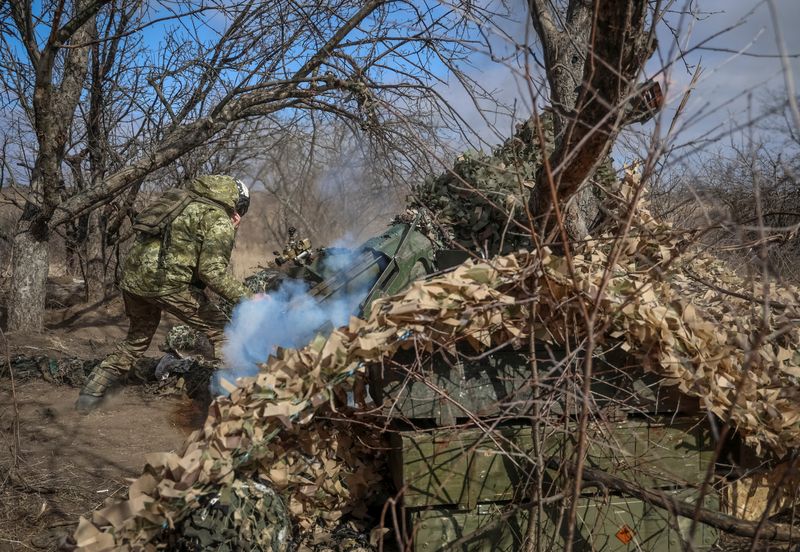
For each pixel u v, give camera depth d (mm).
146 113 7730
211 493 2529
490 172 4441
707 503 2975
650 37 2307
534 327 2732
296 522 3004
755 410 2820
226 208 5191
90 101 8680
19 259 7805
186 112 6707
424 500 2764
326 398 2570
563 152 3025
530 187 4391
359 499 3150
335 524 3074
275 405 2516
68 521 3422
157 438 4766
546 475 2832
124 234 9945
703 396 2771
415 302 2580
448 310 2609
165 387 5887
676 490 2943
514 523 2836
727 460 3105
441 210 4547
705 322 2803
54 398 5590
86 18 5754
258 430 2549
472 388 2832
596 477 2750
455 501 2793
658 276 2877
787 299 3369
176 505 2371
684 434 2918
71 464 4199
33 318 7875
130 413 5312
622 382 2906
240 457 2514
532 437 2629
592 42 2279
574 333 2680
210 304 5180
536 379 2508
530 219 2479
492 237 4410
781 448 2834
